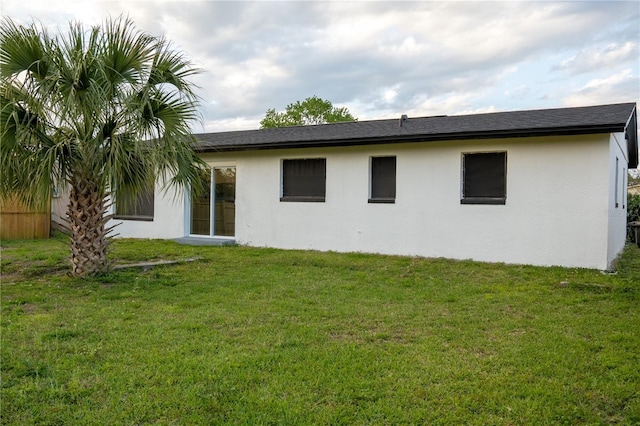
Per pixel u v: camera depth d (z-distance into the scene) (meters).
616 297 5.42
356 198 9.62
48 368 3.15
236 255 9.05
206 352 3.51
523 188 7.96
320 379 3.02
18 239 12.23
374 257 8.80
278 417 2.53
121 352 3.49
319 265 7.91
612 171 7.98
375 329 4.21
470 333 4.07
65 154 5.98
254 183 10.92
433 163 8.78
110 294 5.52
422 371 3.18
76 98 5.52
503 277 6.79
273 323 4.34
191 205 12.02
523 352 3.56
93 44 5.77
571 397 2.78
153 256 8.89
